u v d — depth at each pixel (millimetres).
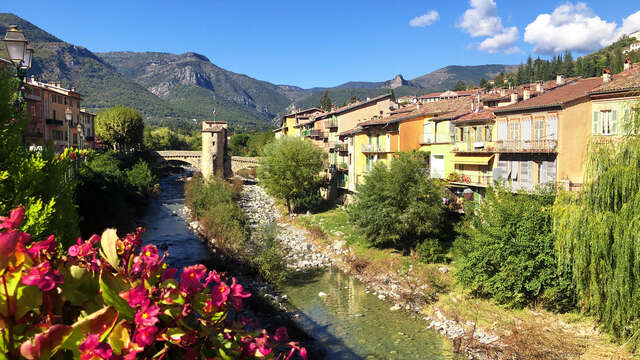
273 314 25344
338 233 44000
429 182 33344
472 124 35781
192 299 3633
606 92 25906
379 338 22594
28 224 9281
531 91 36438
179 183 95562
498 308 24453
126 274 3564
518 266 23219
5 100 10500
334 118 63594
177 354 3639
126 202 52906
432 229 33031
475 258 25094
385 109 63344
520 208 24422
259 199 74875
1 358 2979
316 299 28359
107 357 2850
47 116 64375
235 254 32875
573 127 27859
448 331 23234
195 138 179000
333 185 60094
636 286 17438
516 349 20281
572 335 20812
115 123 94188
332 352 20969
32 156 11016
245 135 149500
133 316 3250
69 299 3441
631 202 17672
